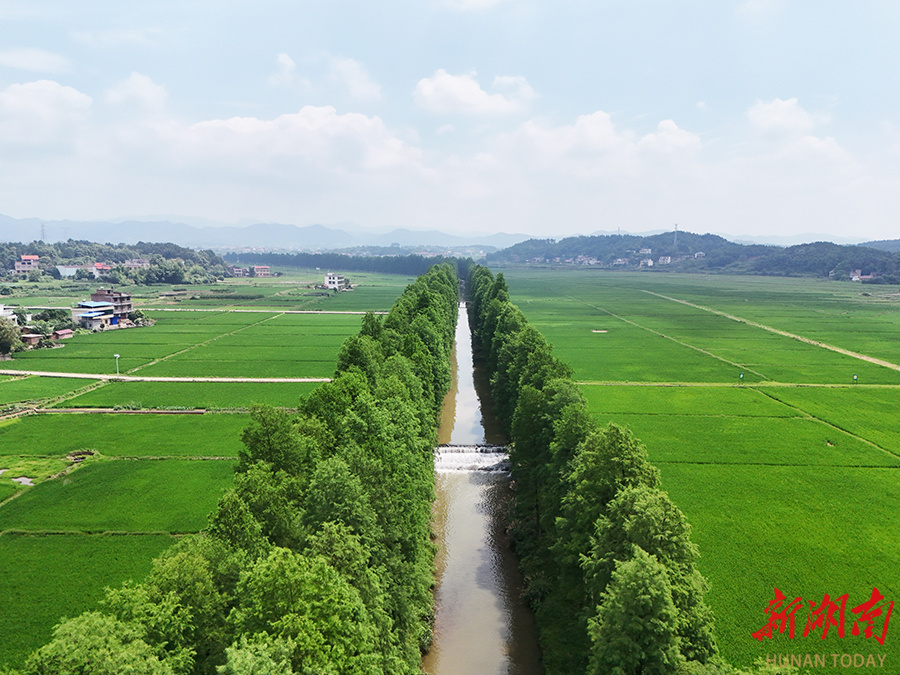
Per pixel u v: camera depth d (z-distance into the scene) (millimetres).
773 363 160875
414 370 94812
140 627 32844
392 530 49250
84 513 72750
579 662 50469
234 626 34344
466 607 62250
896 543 66000
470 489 91125
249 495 45156
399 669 39656
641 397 126438
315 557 36281
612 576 38938
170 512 73062
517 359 106375
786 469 87062
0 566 61156
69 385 136000
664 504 43500
